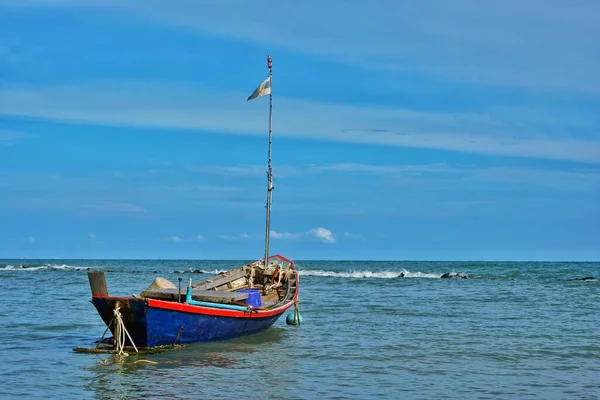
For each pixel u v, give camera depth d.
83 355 22.42
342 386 18.55
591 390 18.50
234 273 31.31
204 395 17.36
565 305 43.59
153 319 21.36
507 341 26.77
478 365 21.83
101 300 21.31
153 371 19.95
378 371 20.66
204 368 20.58
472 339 27.28
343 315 36.31
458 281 74.75
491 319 34.62
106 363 20.98
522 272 99.25
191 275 98.38
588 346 25.62
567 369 21.31
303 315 36.31
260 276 32.31
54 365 20.78
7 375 19.47
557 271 103.00
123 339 21.83
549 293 55.53
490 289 60.69
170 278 89.25
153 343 22.02
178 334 22.42
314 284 68.50
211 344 24.06
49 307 39.72
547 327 31.30
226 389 18.02
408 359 22.69
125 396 17.22
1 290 56.28
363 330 29.84
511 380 19.66
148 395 17.31
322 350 24.25
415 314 37.00
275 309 27.56
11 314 35.59
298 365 21.41
